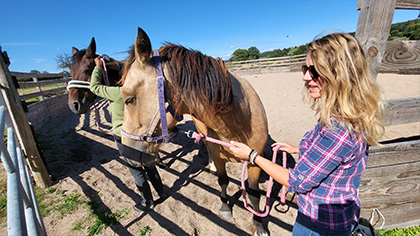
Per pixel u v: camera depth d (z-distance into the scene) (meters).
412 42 1.50
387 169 1.78
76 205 2.54
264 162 1.11
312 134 1.00
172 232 2.12
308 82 1.00
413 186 1.87
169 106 1.32
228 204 2.48
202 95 1.29
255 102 1.70
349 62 0.80
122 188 2.89
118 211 2.44
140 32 1.17
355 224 1.03
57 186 2.96
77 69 2.72
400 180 1.83
